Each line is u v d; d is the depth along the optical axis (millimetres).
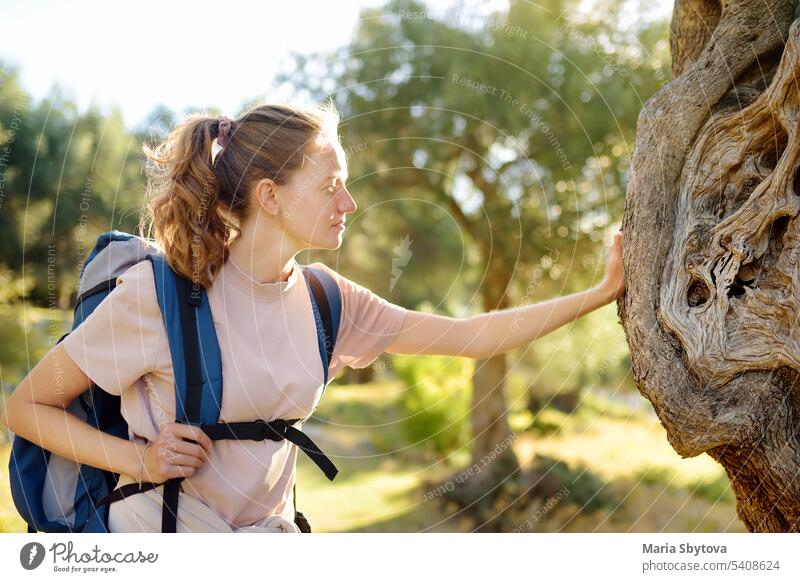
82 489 1439
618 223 5281
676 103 1530
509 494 5797
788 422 1371
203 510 1380
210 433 1358
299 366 1455
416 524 5328
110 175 5941
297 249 1463
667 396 1396
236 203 1421
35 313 5895
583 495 5789
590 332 6316
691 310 1426
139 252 1448
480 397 6473
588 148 5090
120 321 1330
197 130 1431
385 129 5754
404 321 1676
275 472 1425
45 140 6129
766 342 1364
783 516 1463
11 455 1421
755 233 1394
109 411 1456
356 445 7496
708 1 1667
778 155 1455
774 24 1499
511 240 5715
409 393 7266
